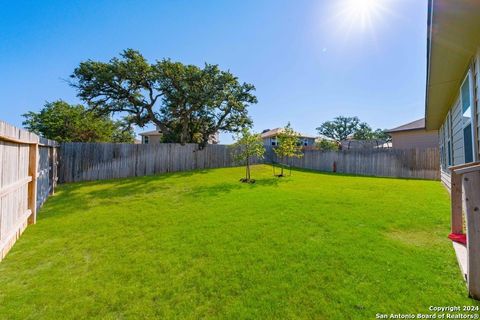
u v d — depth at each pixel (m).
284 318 1.83
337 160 14.11
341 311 1.88
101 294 2.19
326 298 2.04
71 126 17.83
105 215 4.86
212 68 14.94
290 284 2.27
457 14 2.55
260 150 10.62
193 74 14.46
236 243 3.29
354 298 2.02
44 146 6.14
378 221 4.14
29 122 17.98
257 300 2.05
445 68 4.11
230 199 6.16
